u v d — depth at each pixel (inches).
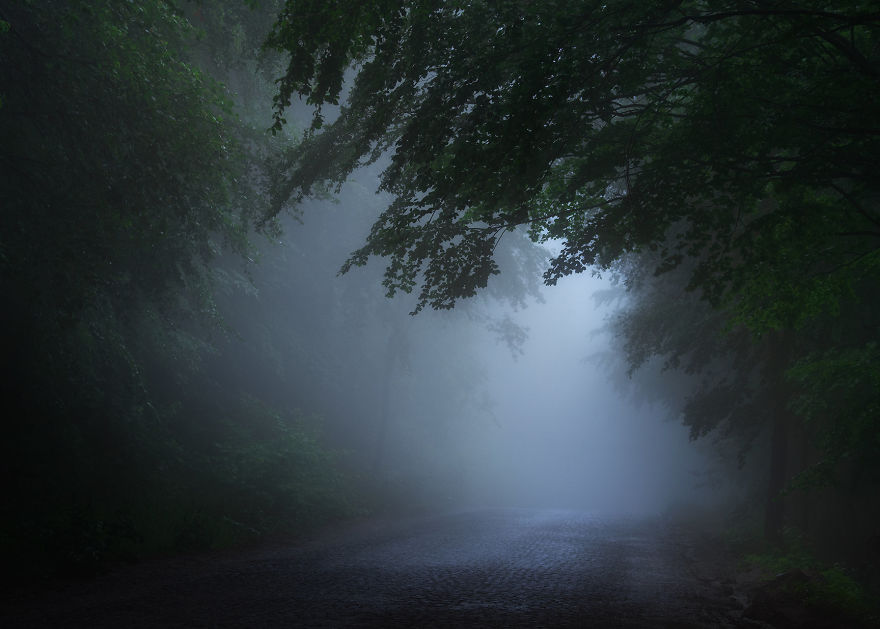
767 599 360.2
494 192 333.1
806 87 320.2
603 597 375.9
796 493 700.7
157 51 476.1
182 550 480.7
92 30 442.9
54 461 513.3
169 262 549.0
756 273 383.9
